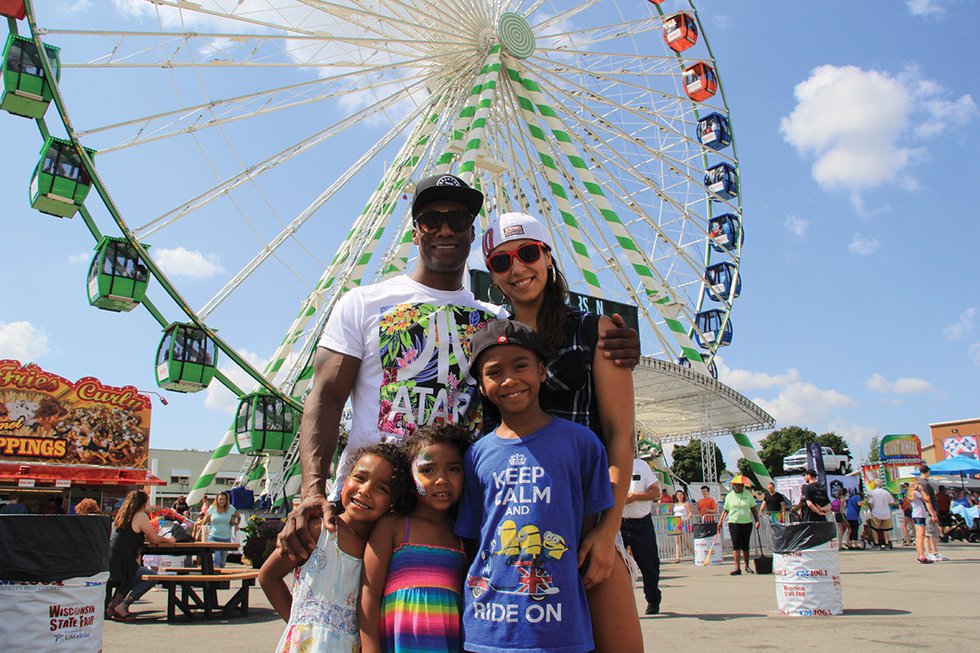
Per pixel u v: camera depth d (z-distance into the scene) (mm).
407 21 20672
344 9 19094
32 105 17203
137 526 9094
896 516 26375
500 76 23000
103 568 5777
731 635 6723
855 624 7090
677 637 6699
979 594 9273
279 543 2785
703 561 17375
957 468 29594
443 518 2812
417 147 22562
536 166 24562
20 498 28562
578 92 25312
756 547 19125
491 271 3168
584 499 2697
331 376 3070
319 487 2854
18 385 28641
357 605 2738
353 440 3051
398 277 3385
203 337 20281
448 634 2598
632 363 2967
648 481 8461
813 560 7957
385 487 2746
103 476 29984
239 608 9812
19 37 17031
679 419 35312
